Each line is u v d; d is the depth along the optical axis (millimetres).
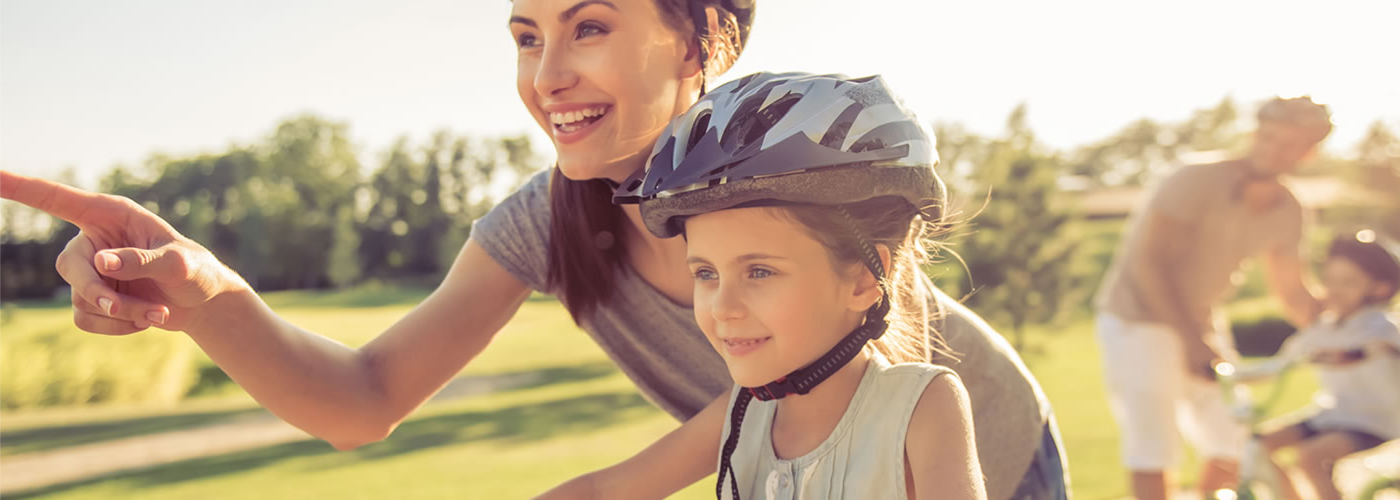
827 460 1175
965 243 21234
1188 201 3797
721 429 1344
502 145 78750
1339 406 3816
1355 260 3773
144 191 80312
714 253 1106
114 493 8672
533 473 8047
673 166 1136
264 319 1378
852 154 1066
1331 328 3834
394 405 1576
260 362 1378
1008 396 1524
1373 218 38750
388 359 1572
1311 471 3777
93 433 13656
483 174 78938
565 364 20969
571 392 15016
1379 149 39281
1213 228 3828
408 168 78875
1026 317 20922
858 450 1158
